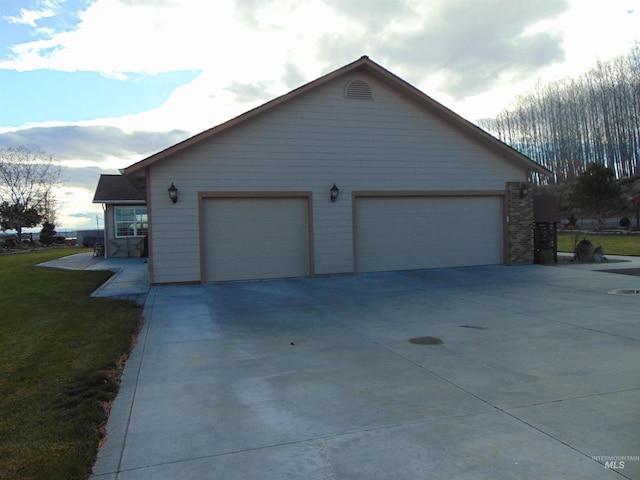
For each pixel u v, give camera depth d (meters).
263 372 4.79
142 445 3.17
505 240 14.50
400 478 2.66
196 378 4.62
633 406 3.63
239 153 11.95
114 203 21.56
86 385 4.30
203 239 11.75
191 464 2.89
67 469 2.76
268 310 8.27
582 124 63.03
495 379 4.38
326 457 2.93
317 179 12.57
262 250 12.27
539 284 10.77
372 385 4.30
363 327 6.82
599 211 36.44
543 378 4.35
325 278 12.34
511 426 3.31
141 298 9.62
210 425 3.48
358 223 13.07
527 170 14.63
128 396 4.14
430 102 13.09
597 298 8.80
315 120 12.52
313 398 4.00
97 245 23.11
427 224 13.73
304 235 12.59
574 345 5.52
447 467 2.76
